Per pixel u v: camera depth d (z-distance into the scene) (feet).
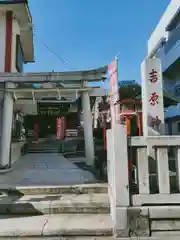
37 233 12.55
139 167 13.05
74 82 27.07
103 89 28.60
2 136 26.45
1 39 34.09
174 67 51.72
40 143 54.44
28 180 20.24
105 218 14.32
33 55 49.70
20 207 15.15
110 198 15.31
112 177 14.30
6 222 13.74
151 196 12.76
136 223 12.39
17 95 29.32
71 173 23.67
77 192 17.56
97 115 51.31
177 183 13.37
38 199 16.08
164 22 59.00
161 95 17.35
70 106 59.41
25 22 37.60
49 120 73.31
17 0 32.37
